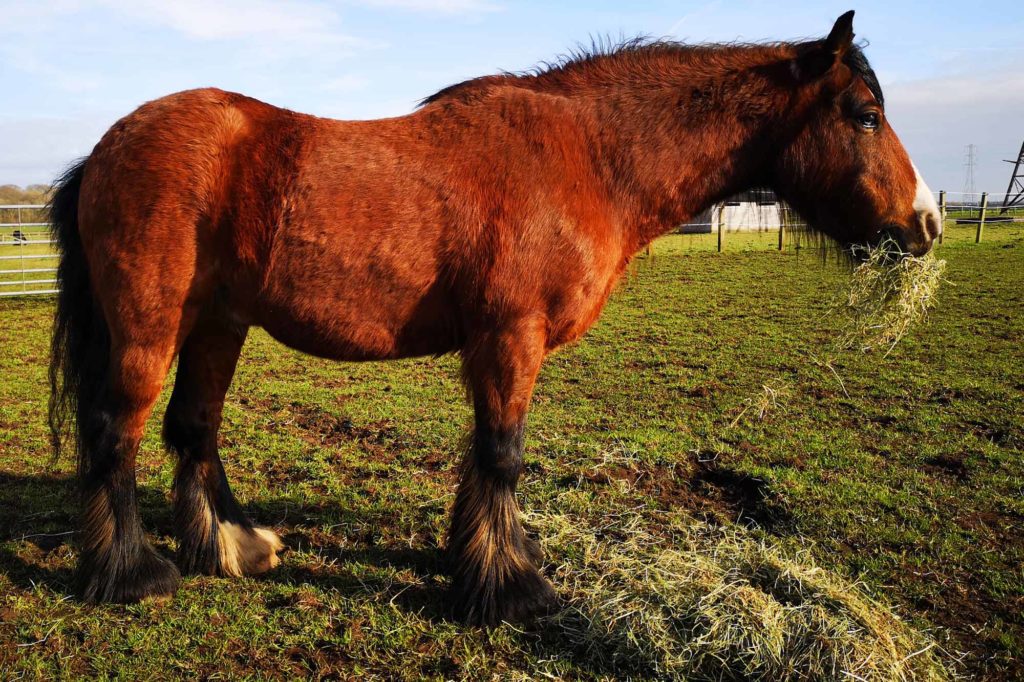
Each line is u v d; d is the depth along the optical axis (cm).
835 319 982
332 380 720
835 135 322
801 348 827
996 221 1975
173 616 304
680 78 322
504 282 292
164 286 291
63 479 448
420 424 569
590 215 302
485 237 293
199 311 309
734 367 752
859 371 720
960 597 324
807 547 367
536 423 571
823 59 313
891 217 326
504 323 296
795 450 504
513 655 285
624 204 314
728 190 338
